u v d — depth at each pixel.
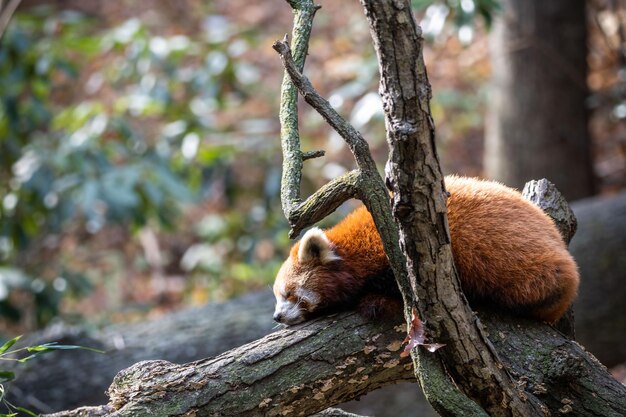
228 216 12.00
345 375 3.96
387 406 7.46
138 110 10.50
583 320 7.95
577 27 10.68
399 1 2.80
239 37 11.80
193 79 10.16
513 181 10.77
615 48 12.03
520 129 10.68
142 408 3.73
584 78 10.79
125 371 3.94
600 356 8.03
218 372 3.85
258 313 7.59
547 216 4.57
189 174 10.46
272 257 11.88
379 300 4.18
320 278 4.57
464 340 3.45
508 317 4.18
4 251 9.77
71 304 12.07
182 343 7.34
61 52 10.14
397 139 2.99
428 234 3.20
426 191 3.10
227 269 11.57
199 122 10.20
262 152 11.13
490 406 3.61
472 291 4.22
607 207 8.45
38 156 9.08
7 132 9.66
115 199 8.63
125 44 10.34
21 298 10.79
